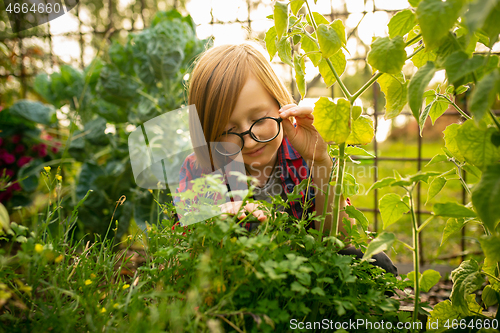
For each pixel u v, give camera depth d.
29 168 2.26
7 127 2.38
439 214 0.64
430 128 8.80
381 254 1.13
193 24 2.12
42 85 2.56
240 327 0.66
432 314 0.88
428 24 0.52
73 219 0.89
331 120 0.70
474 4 0.42
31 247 0.64
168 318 0.58
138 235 0.88
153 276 0.74
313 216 0.85
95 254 0.85
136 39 1.97
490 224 0.53
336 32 0.74
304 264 0.68
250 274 0.61
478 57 0.53
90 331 0.63
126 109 2.05
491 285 0.82
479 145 0.64
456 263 2.04
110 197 1.87
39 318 0.70
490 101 0.49
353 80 6.64
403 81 0.74
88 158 2.17
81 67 2.46
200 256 0.65
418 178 0.65
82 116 2.37
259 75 0.97
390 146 8.48
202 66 1.04
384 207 0.73
